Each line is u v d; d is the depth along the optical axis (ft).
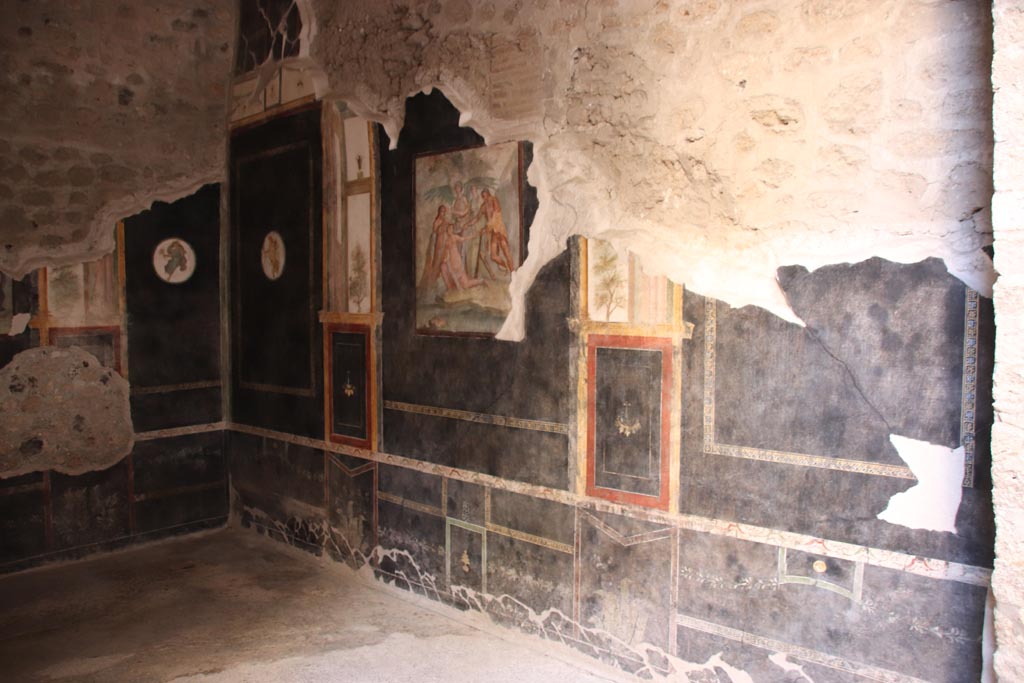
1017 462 6.28
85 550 14.21
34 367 13.51
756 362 8.66
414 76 11.79
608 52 9.53
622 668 9.95
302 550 14.38
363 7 12.49
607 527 9.99
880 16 7.64
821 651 8.38
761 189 8.48
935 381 7.58
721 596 9.06
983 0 7.09
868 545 8.04
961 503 7.50
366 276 12.79
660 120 9.14
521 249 10.62
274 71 14.25
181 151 14.94
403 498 12.48
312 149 13.58
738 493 8.87
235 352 15.62
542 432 10.59
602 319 9.87
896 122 7.63
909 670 7.85
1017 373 6.25
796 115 8.18
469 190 11.18
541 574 10.72
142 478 14.85
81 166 13.80
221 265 15.69
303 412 14.16
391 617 11.93
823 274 8.17
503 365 10.96
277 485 14.84
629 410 9.71
